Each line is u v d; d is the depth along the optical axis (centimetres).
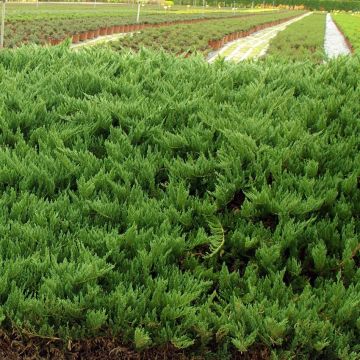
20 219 312
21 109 443
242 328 249
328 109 452
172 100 453
